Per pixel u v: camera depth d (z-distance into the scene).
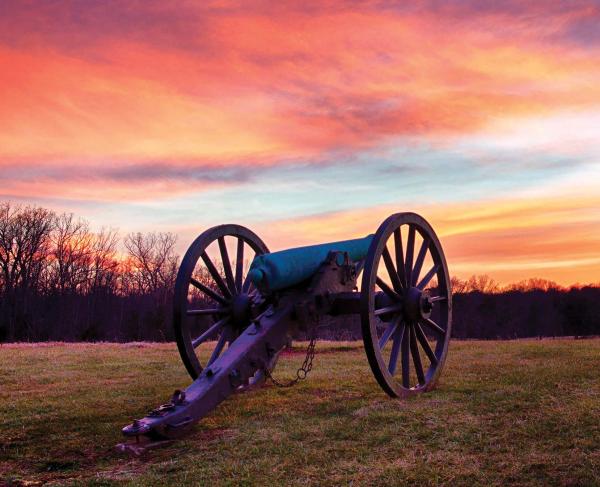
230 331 8.44
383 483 4.59
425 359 11.82
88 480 5.04
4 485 5.07
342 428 6.18
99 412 7.58
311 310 7.48
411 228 8.12
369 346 7.09
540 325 59.03
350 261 8.05
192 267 7.91
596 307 58.97
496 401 7.07
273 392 8.49
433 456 5.12
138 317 45.41
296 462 5.20
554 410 6.41
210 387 6.38
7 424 7.04
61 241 51.94
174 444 5.99
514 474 4.64
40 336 45.19
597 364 9.76
